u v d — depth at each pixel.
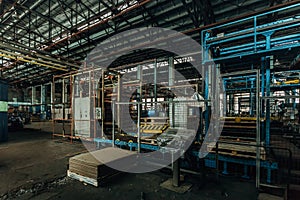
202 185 3.28
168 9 6.40
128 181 3.48
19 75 16.80
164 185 3.31
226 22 4.21
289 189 2.66
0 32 8.97
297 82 6.32
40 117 19.20
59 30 9.05
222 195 2.96
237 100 12.41
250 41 6.33
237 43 6.57
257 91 3.05
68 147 6.35
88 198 2.83
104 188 3.17
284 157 5.10
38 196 2.87
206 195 2.96
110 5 7.14
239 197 2.89
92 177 3.27
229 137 4.79
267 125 3.71
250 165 3.56
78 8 7.55
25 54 7.85
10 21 8.57
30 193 2.96
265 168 3.67
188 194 2.99
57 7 7.57
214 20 6.30
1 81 7.51
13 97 22.53
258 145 3.02
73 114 7.20
